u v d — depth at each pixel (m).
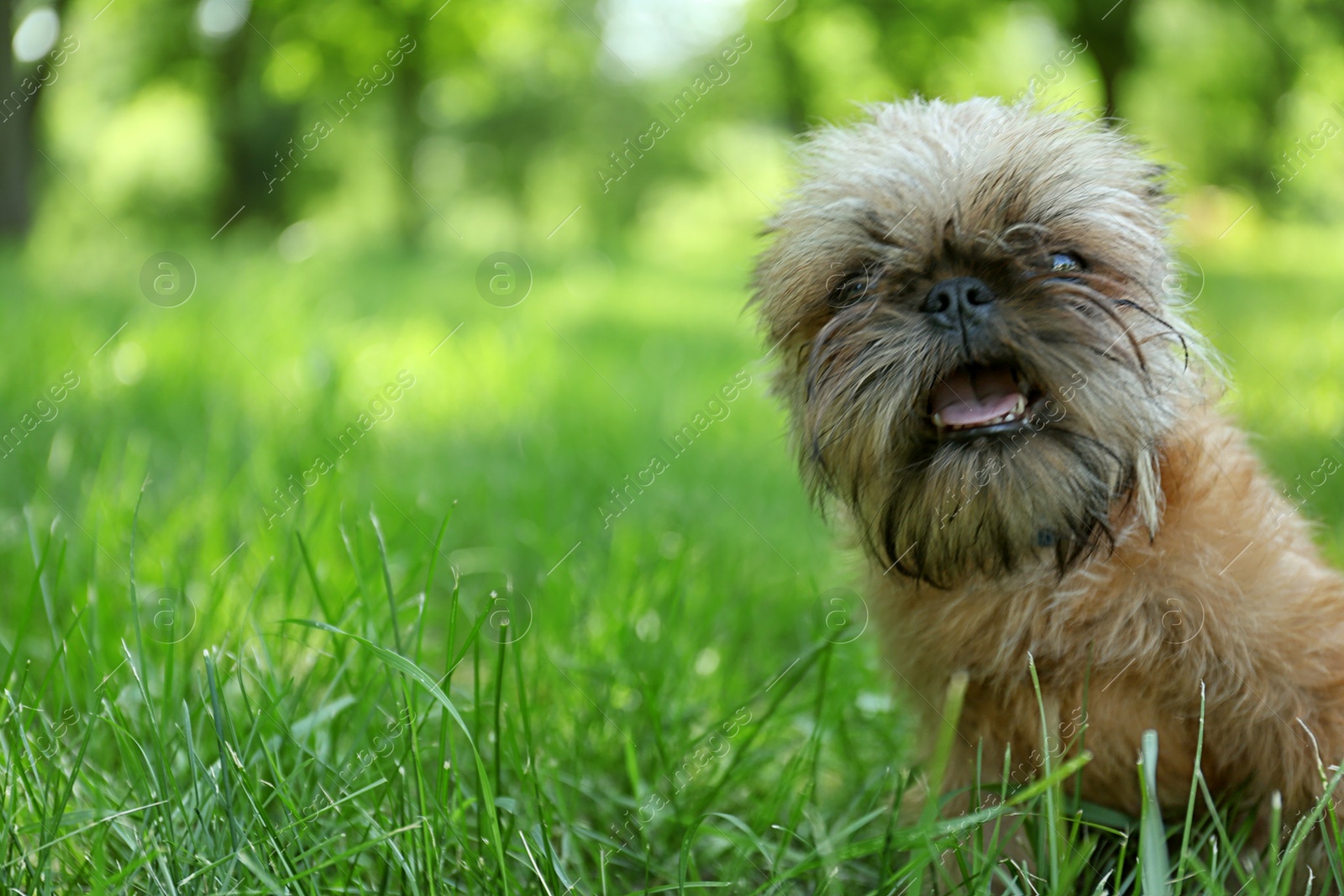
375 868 0.93
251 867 0.86
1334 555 1.13
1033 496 0.93
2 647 1.05
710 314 3.29
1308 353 1.94
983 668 0.95
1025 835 0.94
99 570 1.11
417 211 7.50
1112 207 0.96
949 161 0.96
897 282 0.95
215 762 0.95
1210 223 3.93
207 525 1.19
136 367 1.74
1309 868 0.90
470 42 5.48
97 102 7.08
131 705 1.00
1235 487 0.95
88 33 5.98
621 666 1.08
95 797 0.93
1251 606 0.92
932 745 0.97
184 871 0.88
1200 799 0.95
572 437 1.65
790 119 5.30
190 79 6.61
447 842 0.91
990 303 0.93
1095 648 0.93
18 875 0.88
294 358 1.86
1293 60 4.33
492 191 8.60
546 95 7.98
